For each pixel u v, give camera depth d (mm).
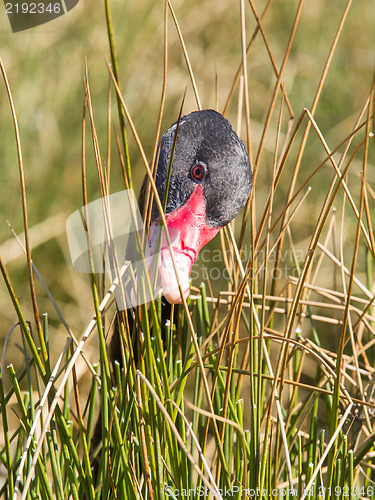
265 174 8539
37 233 7859
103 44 8766
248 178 4953
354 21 9703
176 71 9055
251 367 3320
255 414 3375
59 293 7742
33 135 8375
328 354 4594
